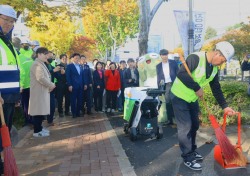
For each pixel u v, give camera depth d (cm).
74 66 546
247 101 427
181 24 606
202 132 401
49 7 545
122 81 632
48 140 378
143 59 490
